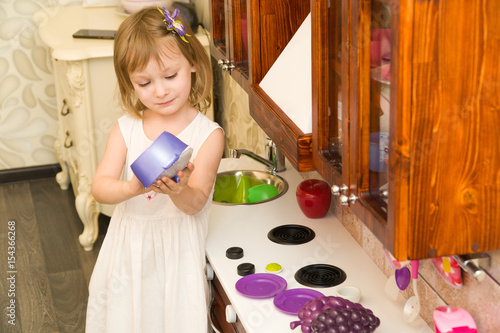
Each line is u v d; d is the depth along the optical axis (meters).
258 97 1.41
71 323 2.40
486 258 0.93
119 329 1.52
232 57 1.66
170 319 1.47
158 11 1.32
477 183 0.80
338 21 0.96
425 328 1.14
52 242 2.98
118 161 1.46
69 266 2.79
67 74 2.60
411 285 1.21
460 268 0.99
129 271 1.50
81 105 2.63
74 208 3.28
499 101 0.77
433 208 0.80
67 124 2.97
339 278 1.30
